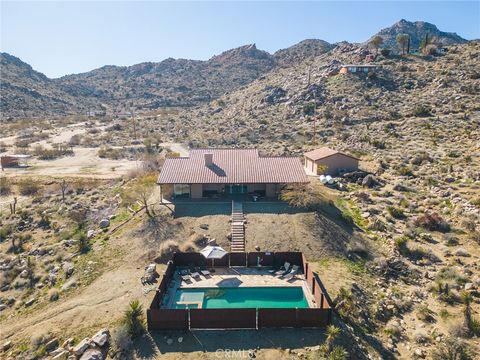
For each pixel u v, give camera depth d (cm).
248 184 5100
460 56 12738
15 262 4156
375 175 6178
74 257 4094
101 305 3192
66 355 2622
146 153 9088
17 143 10531
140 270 3738
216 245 4141
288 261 3772
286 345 2644
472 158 6494
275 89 13512
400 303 3309
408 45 14525
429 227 4556
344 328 2844
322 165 6184
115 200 5634
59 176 7181
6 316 3291
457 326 2950
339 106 10856
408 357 2756
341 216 4675
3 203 6084
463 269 3725
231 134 10462
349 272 3703
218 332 2781
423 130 8362
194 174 5109
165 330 2800
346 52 15738
